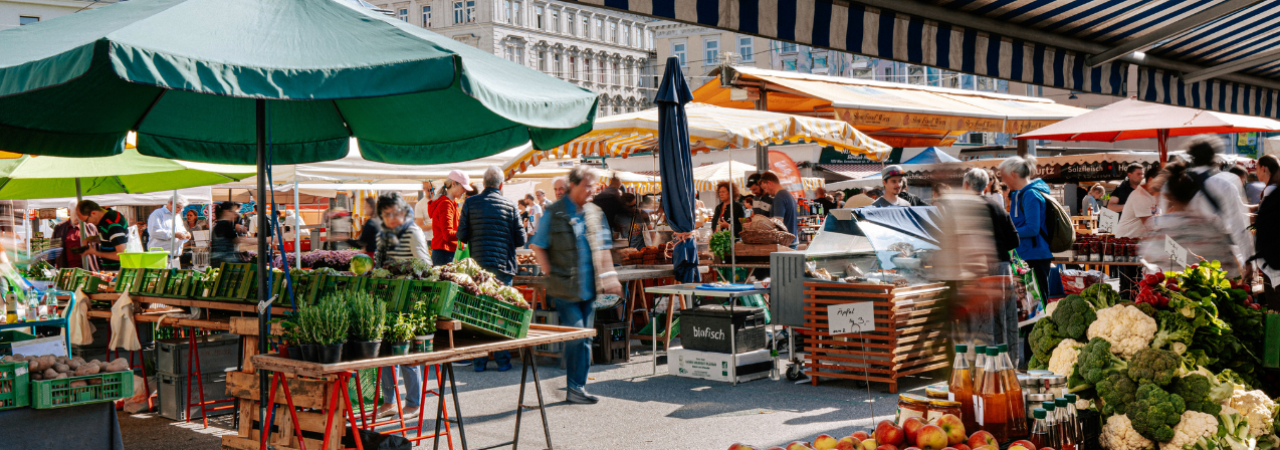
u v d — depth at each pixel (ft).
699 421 20.89
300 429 15.76
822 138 32.37
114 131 19.30
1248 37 15.46
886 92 49.47
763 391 24.23
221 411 23.29
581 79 242.99
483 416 21.95
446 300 15.14
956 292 18.70
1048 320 12.96
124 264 24.11
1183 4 13.08
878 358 23.57
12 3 120.26
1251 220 27.45
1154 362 11.19
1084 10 12.51
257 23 13.07
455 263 16.76
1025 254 24.29
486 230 26.08
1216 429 10.84
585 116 16.06
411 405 22.00
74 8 124.67
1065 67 13.87
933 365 24.50
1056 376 11.28
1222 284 12.82
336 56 12.60
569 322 22.53
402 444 16.34
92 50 10.74
